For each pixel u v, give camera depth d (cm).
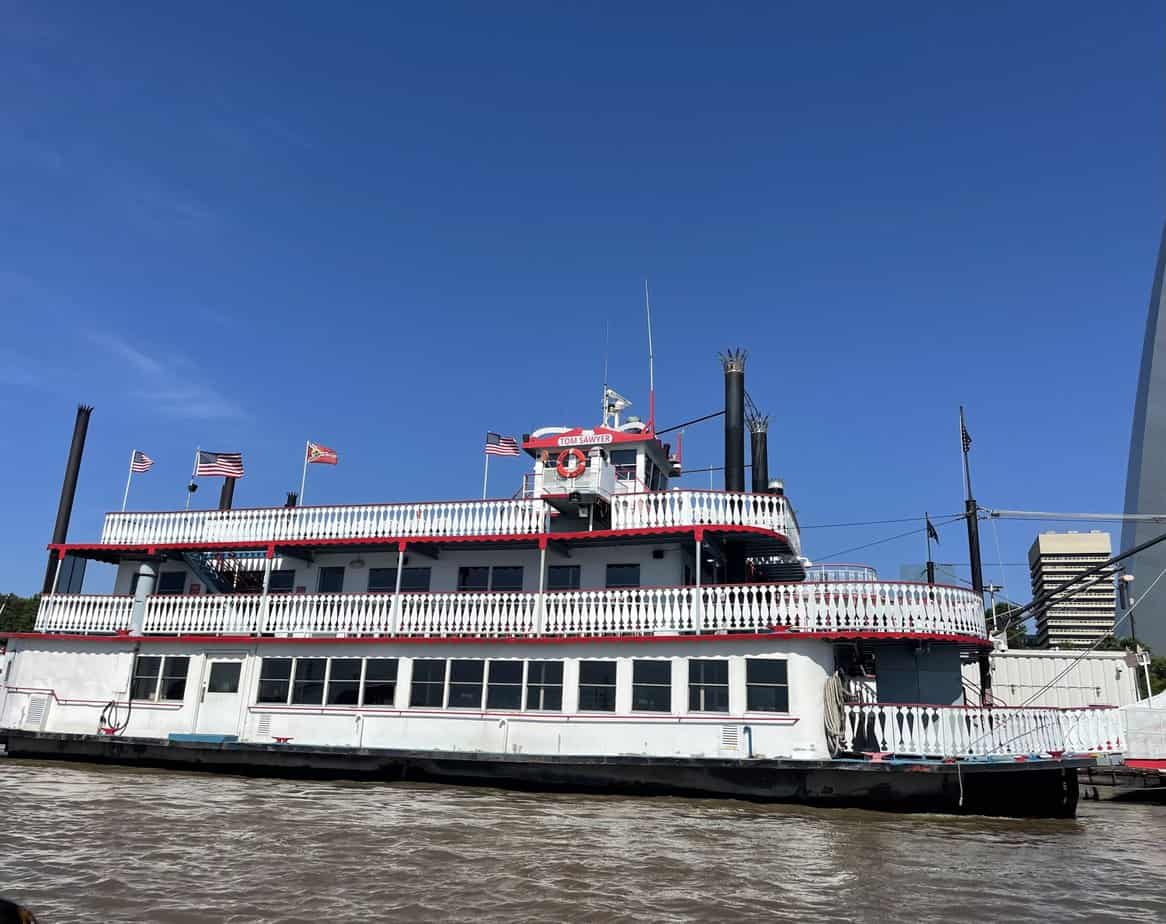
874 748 2198
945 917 1232
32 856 1442
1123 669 3597
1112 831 2047
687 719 2264
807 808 2119
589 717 2338
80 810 1880
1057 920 1234
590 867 1459
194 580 3059
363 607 2592
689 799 2211
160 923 1117
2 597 7294
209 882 1313
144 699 2716
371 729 2495
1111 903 1332
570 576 2677
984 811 2156
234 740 2548
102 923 1108
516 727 2386
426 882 1342
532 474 2912
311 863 1447
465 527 2645
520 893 1295
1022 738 2188
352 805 2036
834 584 2273
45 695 2797
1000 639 3688
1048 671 3653
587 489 2552
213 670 2681
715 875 1427
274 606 2672
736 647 2278
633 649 2352
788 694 2217
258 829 1717
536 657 2420
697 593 2333
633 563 2628
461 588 2769
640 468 2870
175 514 2909
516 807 2055
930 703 2420
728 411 2839
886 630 2241
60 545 2983
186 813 1878
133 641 2762
